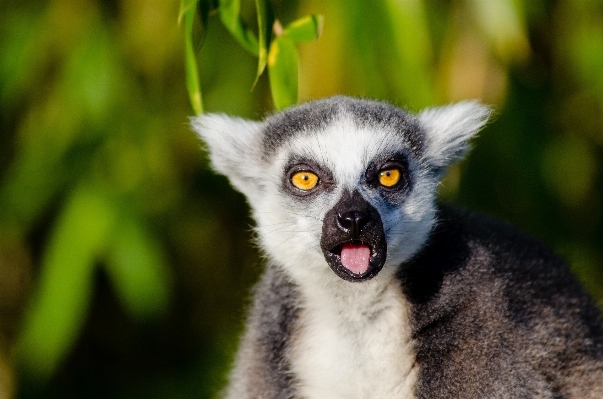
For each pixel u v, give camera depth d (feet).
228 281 50.06
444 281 28.45
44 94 42.93
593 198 48.78
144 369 50.60
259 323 30.76
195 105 28.43
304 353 29.81
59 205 42.57
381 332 28.91
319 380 29.30
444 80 40.06
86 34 41.60
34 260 47.67
